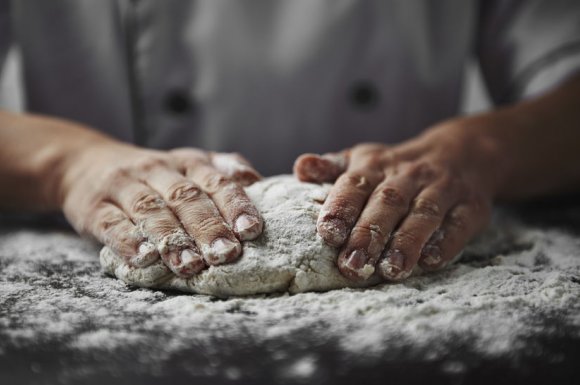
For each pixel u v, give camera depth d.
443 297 0.41
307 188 0.47
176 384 0.34
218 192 0.45
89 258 0.50
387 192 0.45
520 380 0.34
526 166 0.59
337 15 0.63
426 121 0.69
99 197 0.48
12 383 0.34
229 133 0.65
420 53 0.66
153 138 0.64
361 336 0.37
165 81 0.63
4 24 0.66
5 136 0.57
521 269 0.46
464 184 0.50
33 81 0.66
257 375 0.34
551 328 0.38
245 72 0.63
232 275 0.42
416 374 0.34
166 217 0.44
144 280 0.43
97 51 0.65
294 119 0.65
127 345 0.37
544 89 0.66
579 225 0.58
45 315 0.40
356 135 0.66
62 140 0.56
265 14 0.62
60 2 0.64
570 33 0.65
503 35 0.70
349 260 0.42
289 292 0.43
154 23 0.62
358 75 0.65
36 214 0.62
